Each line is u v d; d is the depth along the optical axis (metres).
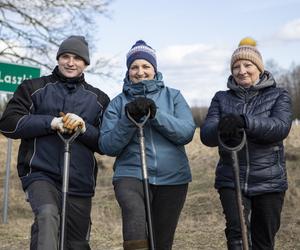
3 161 16.53
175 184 4.05
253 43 4.07
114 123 4.07
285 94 3.93
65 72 4.22
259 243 3.96
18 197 10.94
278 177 3.85
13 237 7.14
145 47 4.15
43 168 4.05
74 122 3.84
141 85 4.07
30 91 4.19
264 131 3.64
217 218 7.57
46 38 13.85
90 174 4.25
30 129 3.98
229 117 3.55
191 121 4.08
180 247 6.11
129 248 3.64
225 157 3.90
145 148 3.84
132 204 3.78
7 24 13.58
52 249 3.69
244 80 3.96
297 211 7.50
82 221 4.25
